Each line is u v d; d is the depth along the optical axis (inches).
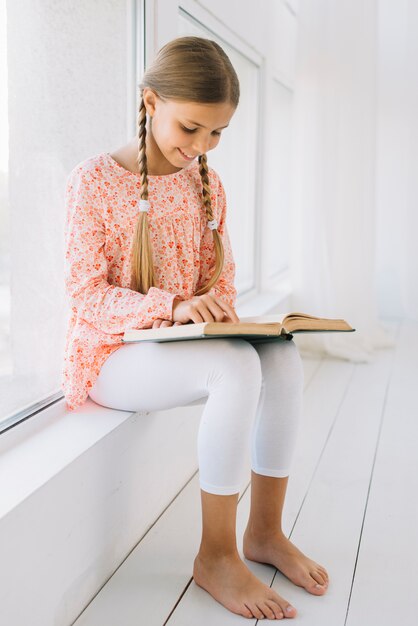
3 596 41.9
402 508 70.7
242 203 127.6
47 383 61.9
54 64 59.2
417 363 128.5
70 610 50.8
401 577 58.1
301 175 133.7
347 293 135.1
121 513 58.6
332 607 53.5
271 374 55.5
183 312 52.4
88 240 54.6
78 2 62.2
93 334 55.7
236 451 51.3
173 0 79.0
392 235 169.8
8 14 52.6
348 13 130.1
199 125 52.6
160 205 58.1
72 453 50.8
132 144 58.4
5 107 53.1
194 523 66.2
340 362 129.2
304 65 130.6
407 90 156.8
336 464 81.6
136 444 60.7
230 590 52.8
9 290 55.6
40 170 58.6
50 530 47.0
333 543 63.5
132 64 74.0
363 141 134.4
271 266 158.4
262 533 57.9
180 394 54.0
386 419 97.5
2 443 50.8
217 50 52.9
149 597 54.3
